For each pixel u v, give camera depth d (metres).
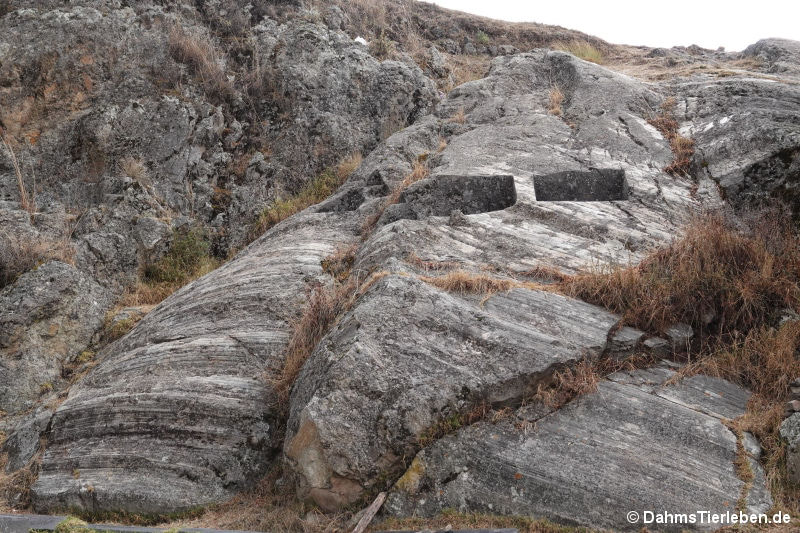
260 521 4.32
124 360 6.15
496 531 3.73
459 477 4.16
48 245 7.82
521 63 11.28
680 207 6.97
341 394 4.34
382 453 4.20
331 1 13.67
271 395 5.22
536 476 4.11
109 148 9.19
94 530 4.19
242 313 6.16
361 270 6.12
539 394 4.55
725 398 4.73
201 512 4.63
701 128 8.40
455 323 4.88
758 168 7.02
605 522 3.89
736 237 5.62
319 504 4.26
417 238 6.34
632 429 4.39
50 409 5.98
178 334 6.16
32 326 6.83
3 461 5.71
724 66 12.50
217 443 4.93
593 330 5.03
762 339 5.02
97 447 5.26
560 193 7.62
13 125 9.31
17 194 8.84
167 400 5.30
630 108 9.25
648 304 5.25
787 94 8.84
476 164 7.96
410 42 14.61
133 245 8.46
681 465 4.16
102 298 7.74
